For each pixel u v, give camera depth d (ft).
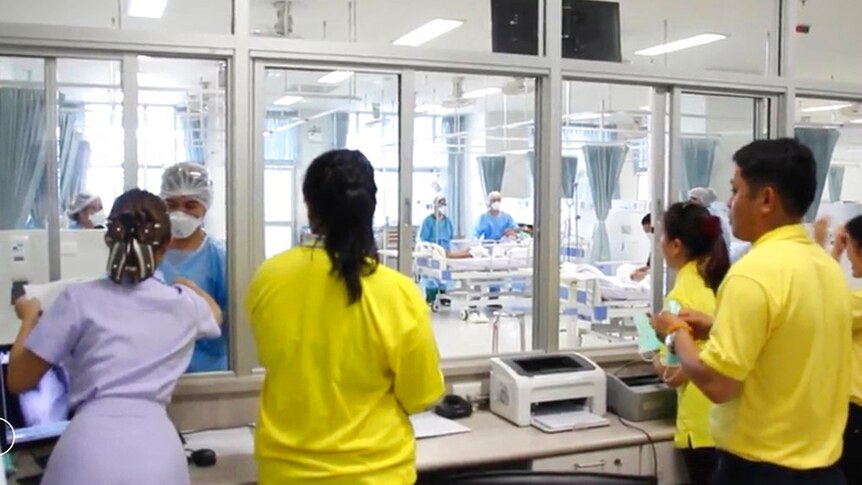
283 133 19.88
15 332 9.57
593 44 11.92
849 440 8.50
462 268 25.21
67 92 13.09
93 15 19.19
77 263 9.99
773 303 5.25
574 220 27.09
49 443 7.76
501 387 10.14
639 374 11.20
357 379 5.53
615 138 30.32
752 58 28.71
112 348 6.32
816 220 14.08
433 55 10.74
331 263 5.48
